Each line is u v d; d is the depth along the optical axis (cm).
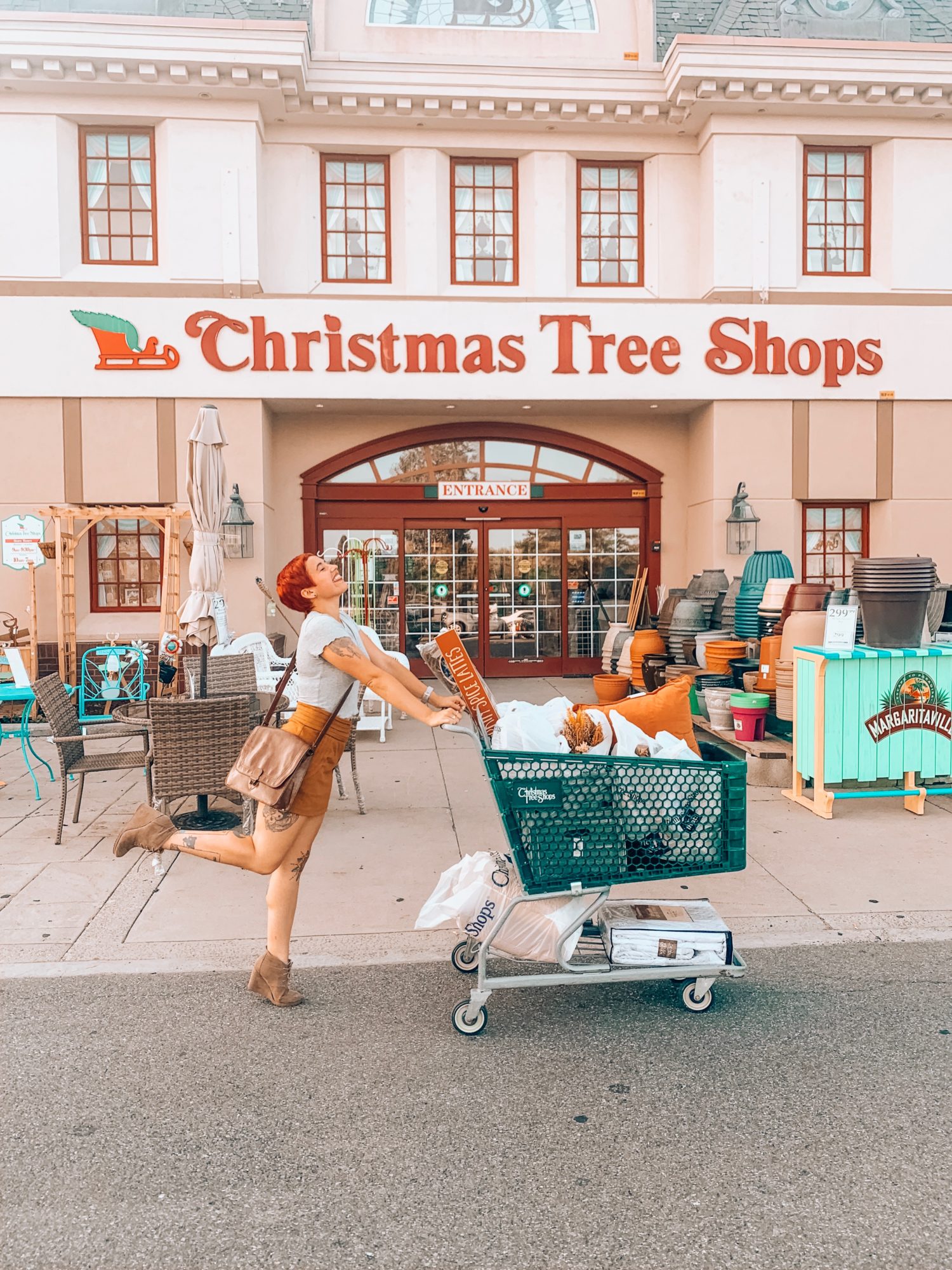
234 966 404
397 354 1148
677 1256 226
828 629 616
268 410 1188
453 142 1205
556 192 1220
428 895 488
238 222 1138
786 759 702
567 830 340
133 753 627
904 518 1216
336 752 361
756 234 1195
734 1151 268
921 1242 230
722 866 349
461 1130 279
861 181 1243
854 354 1191
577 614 1305
